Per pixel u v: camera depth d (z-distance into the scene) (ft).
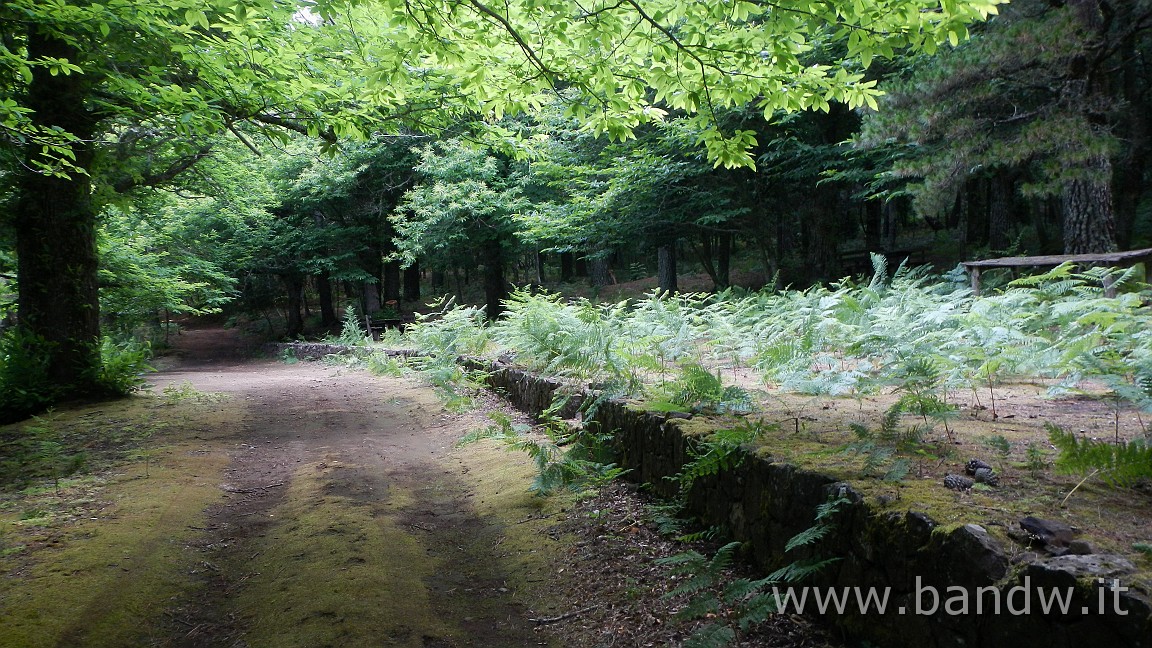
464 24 17.67
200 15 20.25
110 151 35.86
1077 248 31.01
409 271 108.06
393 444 26.04
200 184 50.90
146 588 12.52
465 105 29.78
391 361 49.90
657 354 25.45
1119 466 7.75
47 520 15.78
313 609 11.44
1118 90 45.55
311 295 136.56
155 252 65.92
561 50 19.45
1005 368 17.72
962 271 34.37
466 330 43.68
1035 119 29.94
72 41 24.17
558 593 12.13
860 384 14.93
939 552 7.53
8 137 23.24
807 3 15.48
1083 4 29.66
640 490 16.26
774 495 10.85
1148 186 64.80
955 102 30.27
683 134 43.68
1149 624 5.43
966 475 9.67
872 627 8.55
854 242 82.43
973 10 15.26
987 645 6.86
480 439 22.34
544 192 64.75
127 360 38.19
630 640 10.14
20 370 33.19
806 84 19.22
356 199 84.43
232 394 41.37
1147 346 13.83
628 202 49.60
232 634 11.07
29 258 35.47
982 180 60.59
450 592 12.57
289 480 20.79
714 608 10.09
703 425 14.11
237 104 26.63
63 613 11.25
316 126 27.61
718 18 17.21
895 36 16.29
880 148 38.91
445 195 61.77
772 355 17.92
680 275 88.28
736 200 50.72
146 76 25.71
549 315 30.53
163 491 18.47
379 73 18.83
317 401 38.19
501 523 16.02
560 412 23.34
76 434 27.45
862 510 8.82
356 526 15.60
